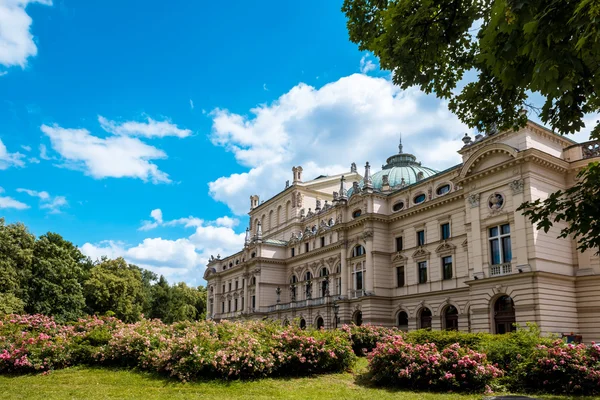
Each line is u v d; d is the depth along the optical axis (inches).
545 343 884.0
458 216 1974.7
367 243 2316.7
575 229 507.2
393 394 781.9
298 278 3100.4
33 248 2576.3
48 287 2532.0
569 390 768.3
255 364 888.3
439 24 576.1
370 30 701.3
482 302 1691.7
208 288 4156.0
